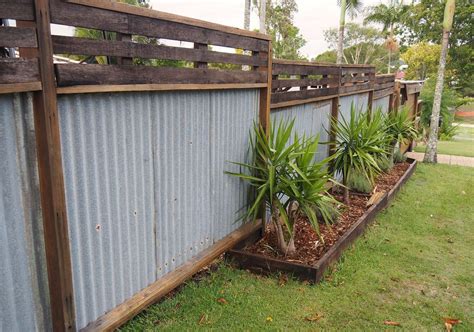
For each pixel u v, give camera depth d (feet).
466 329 9.46
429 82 56.59
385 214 18.10
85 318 7.53
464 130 72.43
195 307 9.66
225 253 12.39
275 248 13.17
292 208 13.03
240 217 12.80
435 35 94.58
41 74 5.91
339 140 20.13
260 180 12.12
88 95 7.03
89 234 7.40
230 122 11.89
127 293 8.59
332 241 13.89
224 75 10.83
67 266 6.66
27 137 6.03
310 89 17.06
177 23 8.83
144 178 8.70
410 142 37.42
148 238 9.05
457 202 20.45
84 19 6.62
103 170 7.57
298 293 10.71
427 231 16.10
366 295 10.81
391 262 13.03
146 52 8.02
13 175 5.87
